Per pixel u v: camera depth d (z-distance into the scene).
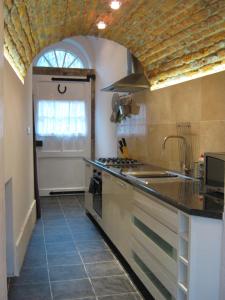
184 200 1.91
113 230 3.38
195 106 2.94
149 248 2.35
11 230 2.81
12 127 2.76
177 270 1.89
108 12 3.13
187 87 3.08
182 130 3.18
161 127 3.66
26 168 3.79
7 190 2.75
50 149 6.35
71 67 6.40
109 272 2.97
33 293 2.59
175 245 1.92
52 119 6.31
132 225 2.74
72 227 4.36
